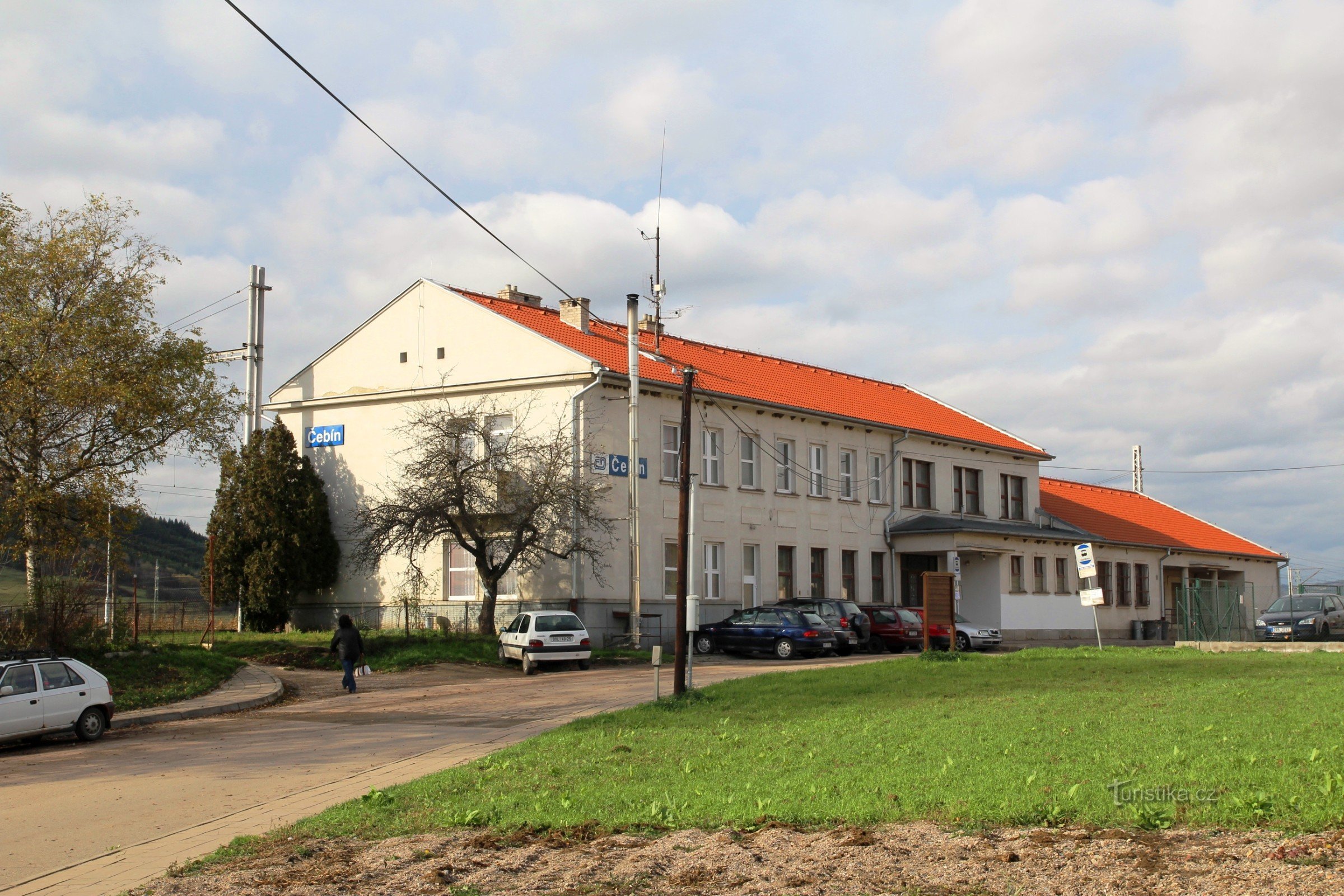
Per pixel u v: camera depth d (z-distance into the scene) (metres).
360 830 10.23
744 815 9.57
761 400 42.94
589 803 10.71
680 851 8.70
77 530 27.45
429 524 34.97
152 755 17.09
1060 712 15.85
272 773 14.76
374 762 15.57
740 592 41.88
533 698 23.75
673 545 39.91
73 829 11.57
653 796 10.88
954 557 48.19
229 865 9.24
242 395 31.23
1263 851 7.48
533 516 34.72
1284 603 44.53
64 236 27.45
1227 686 19.05
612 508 37.56
